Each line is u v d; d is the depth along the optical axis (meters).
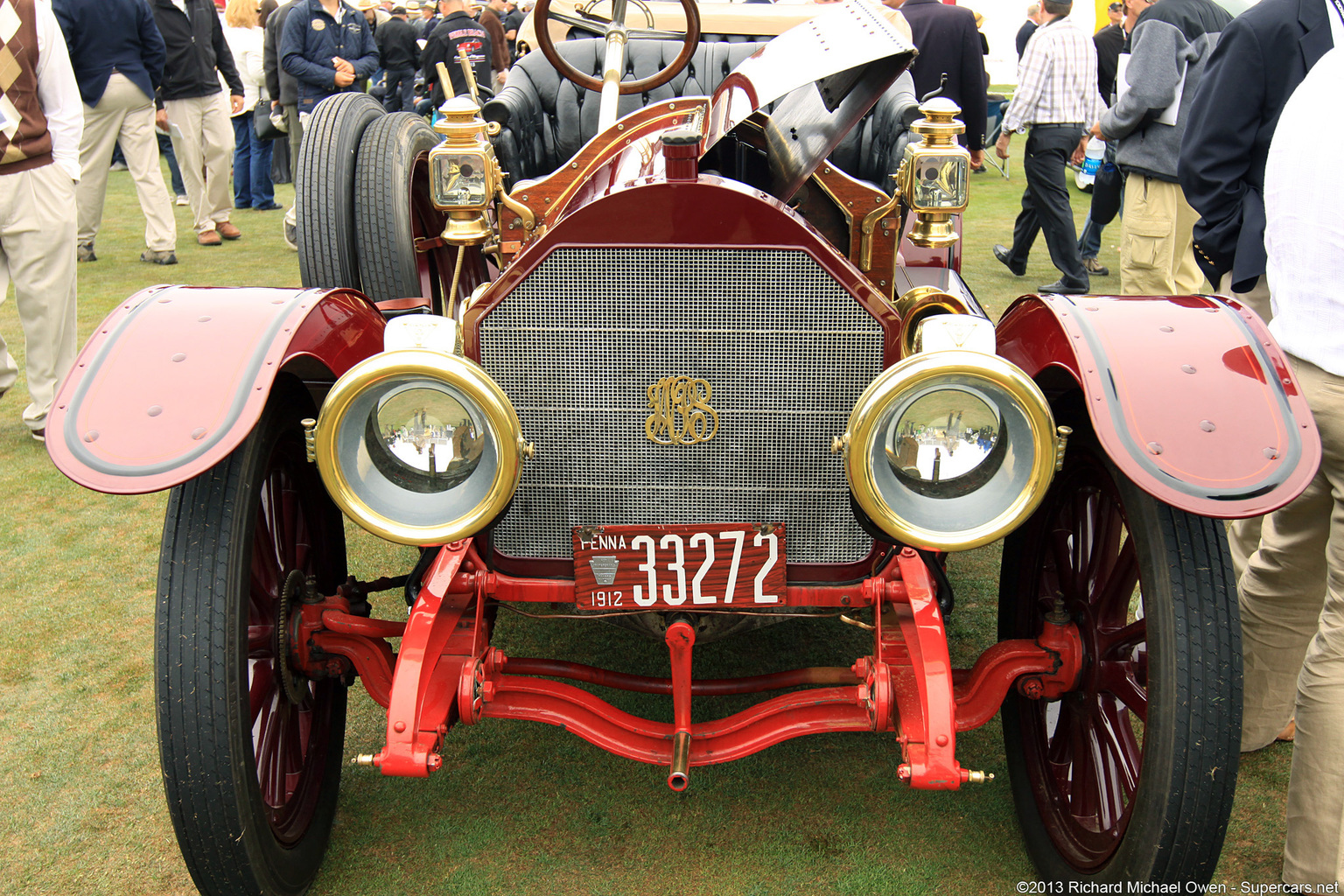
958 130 2.00
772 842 2.21
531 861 2.15
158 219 7.20
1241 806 2.33
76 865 2.14
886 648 1.91
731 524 1.93
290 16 8.14
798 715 1.94
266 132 9.30
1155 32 4.97
